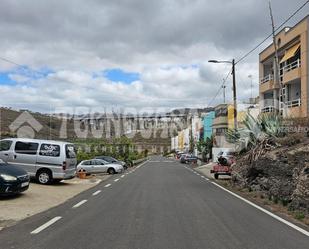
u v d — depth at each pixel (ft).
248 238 28.27
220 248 25.27
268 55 140.15
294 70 116.78
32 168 69.72
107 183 78.79
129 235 28.91
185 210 41.60
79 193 59.62
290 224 34.09
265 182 58.03
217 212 40.50
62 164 69.87
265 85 142.82
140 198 52.31
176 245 25.95
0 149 70.74
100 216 37.45
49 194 56.03
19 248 25.03
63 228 31.55
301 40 113.60
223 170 92.68
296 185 45.65
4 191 48.01
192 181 85.71
